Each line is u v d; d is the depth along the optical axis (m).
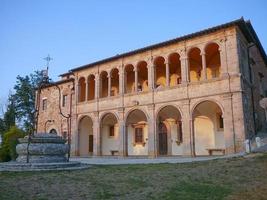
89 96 40.69
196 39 29.03
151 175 14.32
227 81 26.39
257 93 32.47
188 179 12.90
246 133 25.12
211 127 31.34
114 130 39.75
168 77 30.67
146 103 31.72
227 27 27.09
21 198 9.55
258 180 12.04
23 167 16.08
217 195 9.88
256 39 32.12
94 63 37.19
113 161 25.30
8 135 33.97
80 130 39.00
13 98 58.16
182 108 28.86
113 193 10.34
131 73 38.56
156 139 30.47
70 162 18.41
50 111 44.41
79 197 9.71
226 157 20.20
